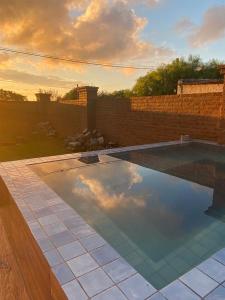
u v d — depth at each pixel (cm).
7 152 944
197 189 328
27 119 1416
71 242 145
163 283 120
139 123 798
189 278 115
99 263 125
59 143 1146
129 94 2014
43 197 220
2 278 220
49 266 124
